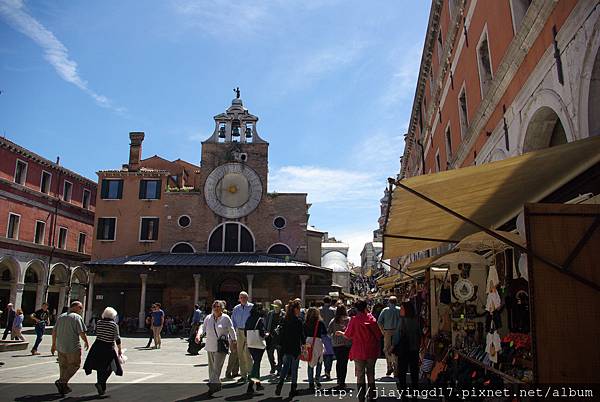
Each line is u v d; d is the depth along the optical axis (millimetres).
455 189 6977
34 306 38906
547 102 8758
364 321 8922
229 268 32969
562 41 7965
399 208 7586
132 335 29922
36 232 38125
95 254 37312
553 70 8422
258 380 10062
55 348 9562
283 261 34688
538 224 4852
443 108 20375
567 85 7832
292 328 9891
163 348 21234
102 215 37906
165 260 34281
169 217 37594
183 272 34812
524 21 9242
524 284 8234
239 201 37750
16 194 35656
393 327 9445
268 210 37625
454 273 11305
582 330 4629
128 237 37469
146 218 37719
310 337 10664
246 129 39438
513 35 10578
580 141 5488
